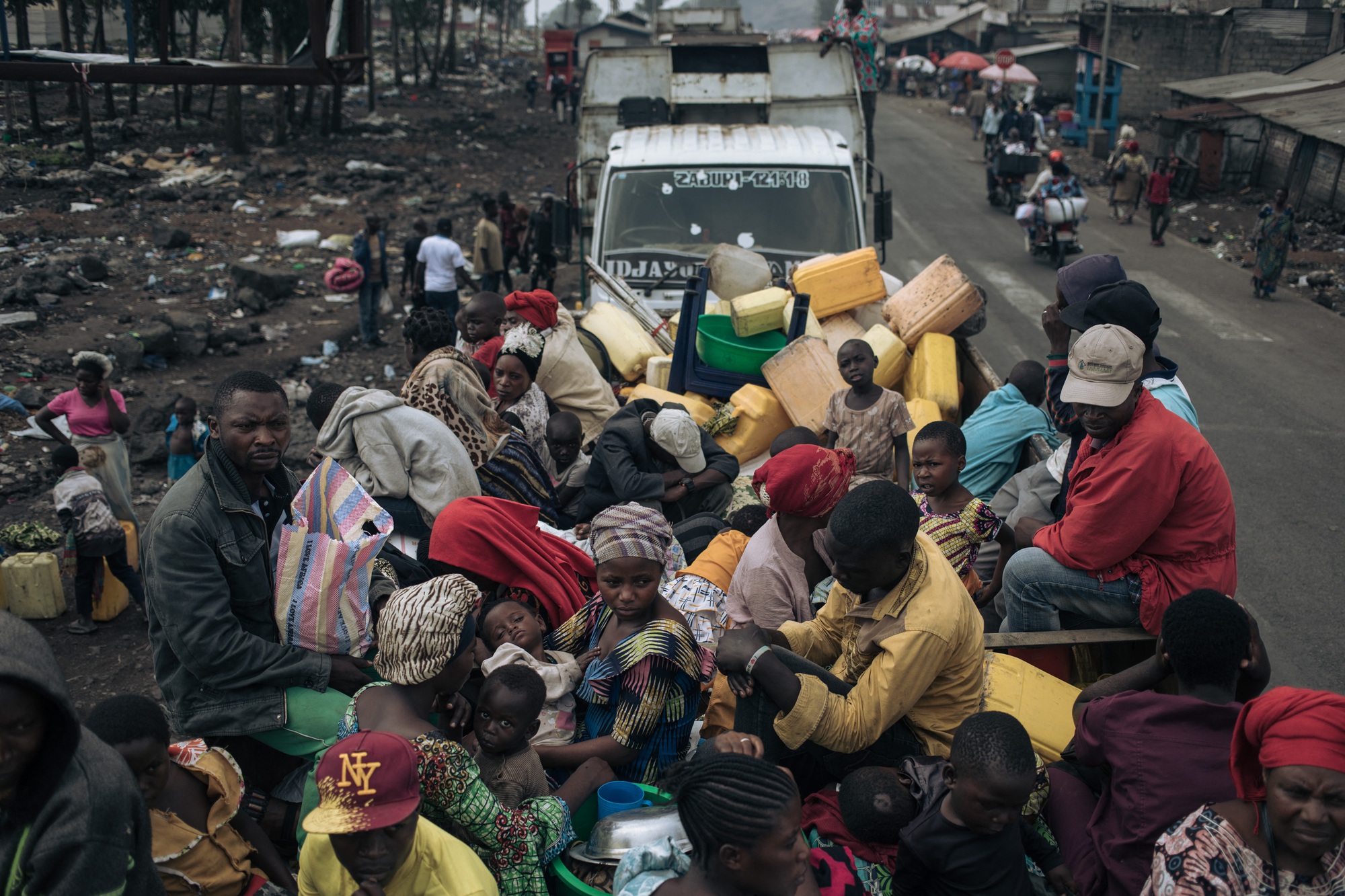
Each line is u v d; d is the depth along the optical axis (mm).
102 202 19312
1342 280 16828
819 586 4113
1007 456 5465
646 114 9719
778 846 2002
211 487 3025
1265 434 10406
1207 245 19922
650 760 3098
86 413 7324
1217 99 27172
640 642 2969
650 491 4777
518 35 85875
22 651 1751
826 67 9984
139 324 12906
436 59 43875
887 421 5375
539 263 15359
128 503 7461
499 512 3645
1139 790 2648
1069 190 17562
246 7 25266
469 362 4648
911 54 62406
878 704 2797
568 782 2904
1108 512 3416
